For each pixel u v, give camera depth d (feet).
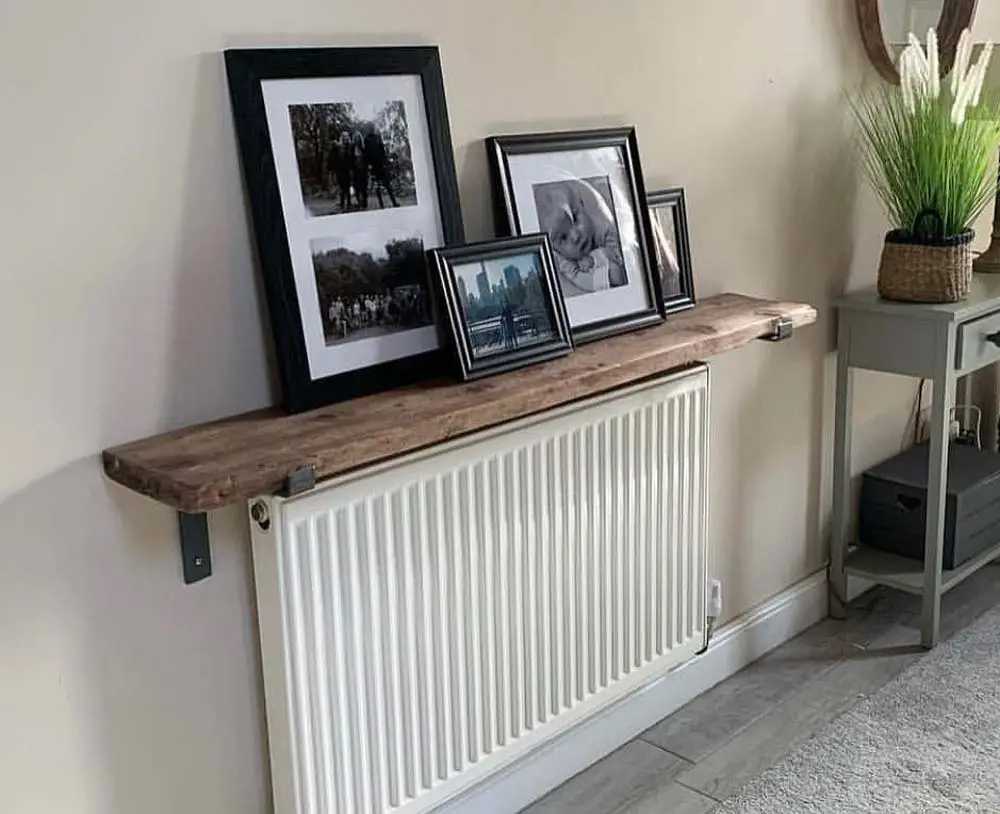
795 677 8.93
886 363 9.03
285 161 5.40
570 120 6.97
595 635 7.25
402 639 5.96
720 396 8.45
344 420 5.40
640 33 7.29
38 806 5.06
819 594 9.81
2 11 4.47
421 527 5.92
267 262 5.36
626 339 6.97
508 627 6.59
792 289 8.95
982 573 10.73
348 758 5.83
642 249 7.25
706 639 8.29
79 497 4.99
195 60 5.10
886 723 8.18
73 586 5.03
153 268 5.10
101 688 5.19
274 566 5.37
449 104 6.27
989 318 9.06
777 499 9.23
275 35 5.39
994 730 8.06
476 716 6.53
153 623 5.33
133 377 5.10
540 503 6.60
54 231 4.75
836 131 9.01
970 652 9.20
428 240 6.06
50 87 4.65
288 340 5.43
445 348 6.17
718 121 7.98
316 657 5.57
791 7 8.34
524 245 6.36
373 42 5.82
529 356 6.31
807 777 7.57
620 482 7.13
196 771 5.62
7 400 4.72
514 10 6.50
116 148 4.90
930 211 8.72
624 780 7.65
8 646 4.86
